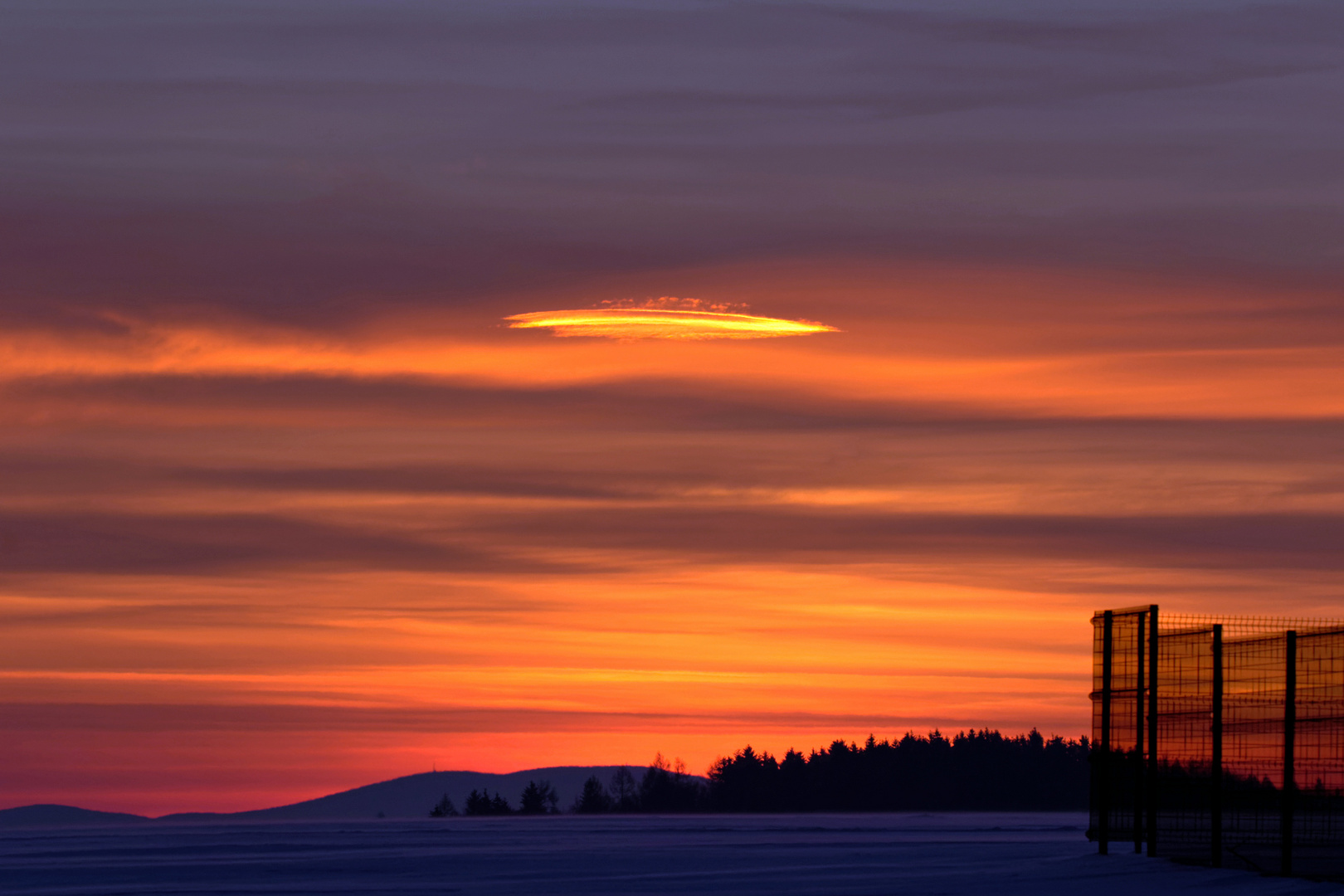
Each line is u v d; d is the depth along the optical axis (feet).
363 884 295.48
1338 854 234.17
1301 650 240.73
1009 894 246.68
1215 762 256.93
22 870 352.69
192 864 371.35
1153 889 244.83
